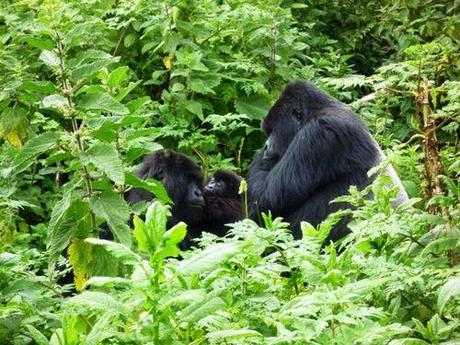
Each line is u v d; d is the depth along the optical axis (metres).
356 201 9.18
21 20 14.10
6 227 12.02
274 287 7.70
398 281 7.64
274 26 17.38
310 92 14.12
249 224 8.24
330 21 20.95
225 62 17.27
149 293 6.34
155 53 17.19
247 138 16.53
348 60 20.61
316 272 7.69
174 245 6.41
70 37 9.23
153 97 17.28
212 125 16.64
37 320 7.77
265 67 17.34
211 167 15.43
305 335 6.61
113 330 6.67
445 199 8.27
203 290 6.54
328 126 13.46
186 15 17.16
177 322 6.46
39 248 13.35
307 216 13.36
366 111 16.44
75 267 8.84
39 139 8.88
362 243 8.44
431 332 6.95
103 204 8.73
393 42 20.72
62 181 15.05
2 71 13.96
